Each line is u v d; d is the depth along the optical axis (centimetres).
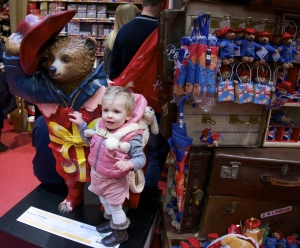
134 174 139
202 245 155
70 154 137
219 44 129
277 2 133
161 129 168
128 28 182
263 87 139
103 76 130
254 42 134
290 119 168
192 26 139
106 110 116
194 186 152
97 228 142
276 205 160
